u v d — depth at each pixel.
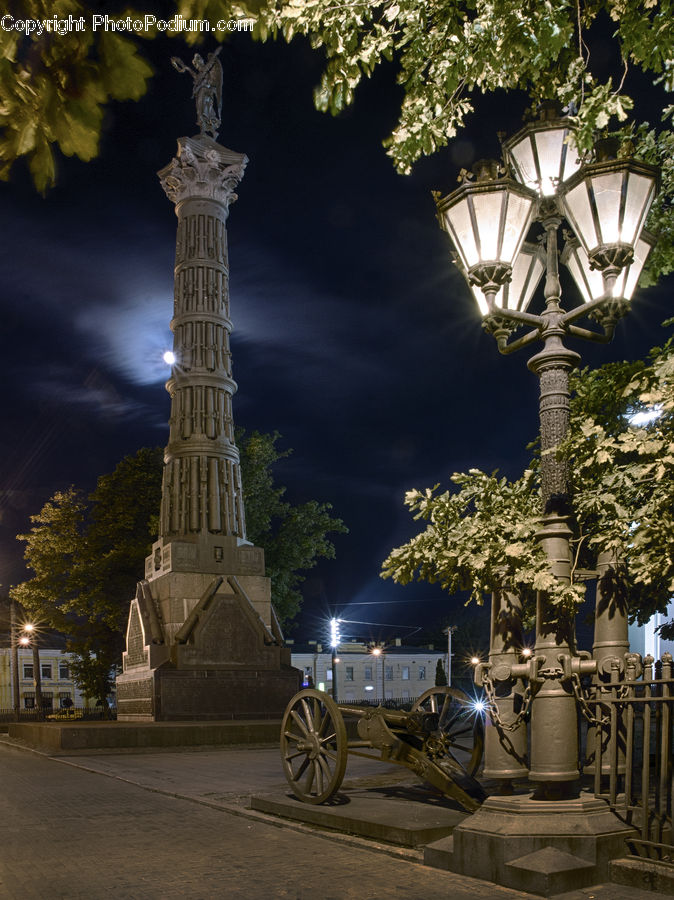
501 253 6.98
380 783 11.08
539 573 6.99
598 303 6.98
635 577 7.38
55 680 73.69
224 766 15.83
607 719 7.23
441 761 9.17
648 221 9.77
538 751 6.90
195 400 29.64
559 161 7.37
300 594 39.69
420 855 7.26
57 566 38.56
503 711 7.79
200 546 27.83
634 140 9.86
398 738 9.07
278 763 16.33
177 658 25.83
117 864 7.22
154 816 9.80
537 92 7.66
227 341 30.83
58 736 20.70
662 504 7.34
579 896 5.98
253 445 39.03
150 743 21.16
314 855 7.50
